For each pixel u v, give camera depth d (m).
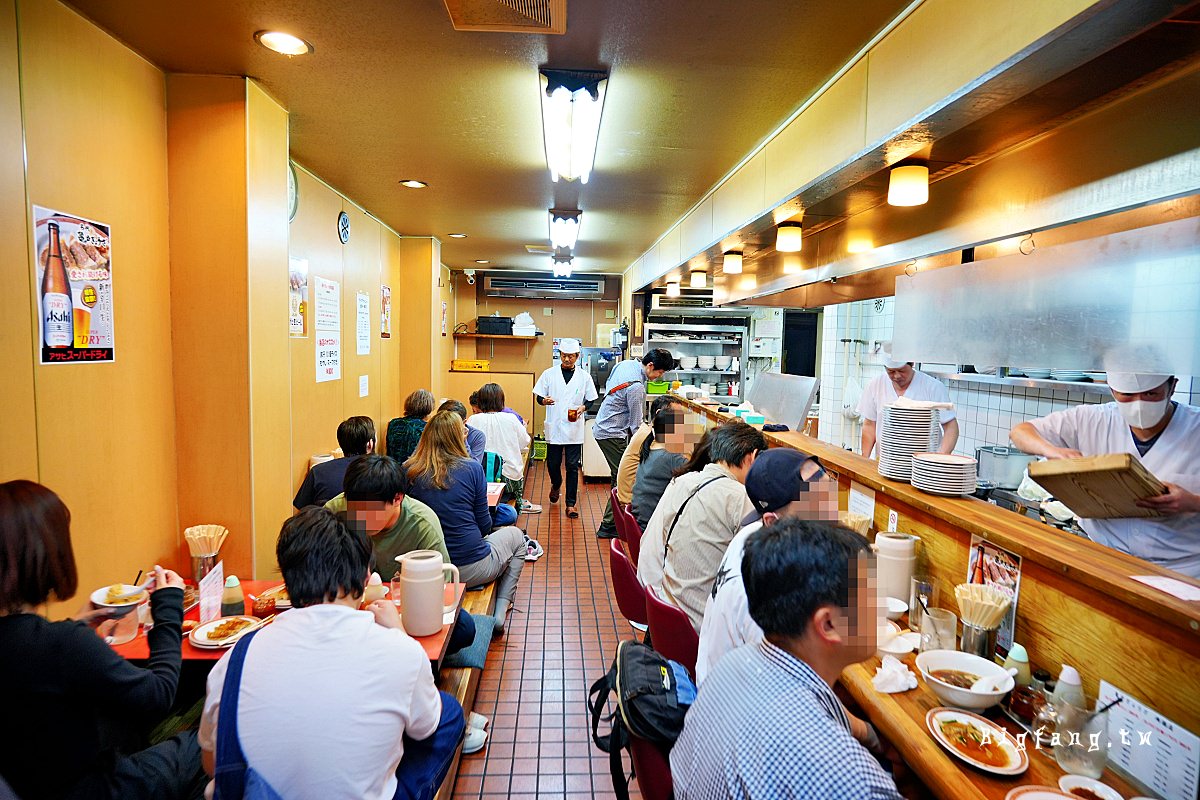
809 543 1.06
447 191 4.01
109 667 1.31
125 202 2.08
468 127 2.80
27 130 1.68
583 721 2.62
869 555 1.07
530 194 4.04
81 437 1.89
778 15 1.79
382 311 5.23
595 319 9.31
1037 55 1.33
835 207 2.88
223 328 2.35
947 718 1.30
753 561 1.10
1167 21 1.21
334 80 2.32
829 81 2.23
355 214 4.46
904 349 2.72
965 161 2.15
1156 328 1.60
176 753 1.51
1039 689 1.34
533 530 5.30
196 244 2.32
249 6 1.80
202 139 2.30
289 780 1.16
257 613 2.08
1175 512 1.63
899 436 2.13
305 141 3.02
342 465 2.94
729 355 7.80
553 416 5.85
